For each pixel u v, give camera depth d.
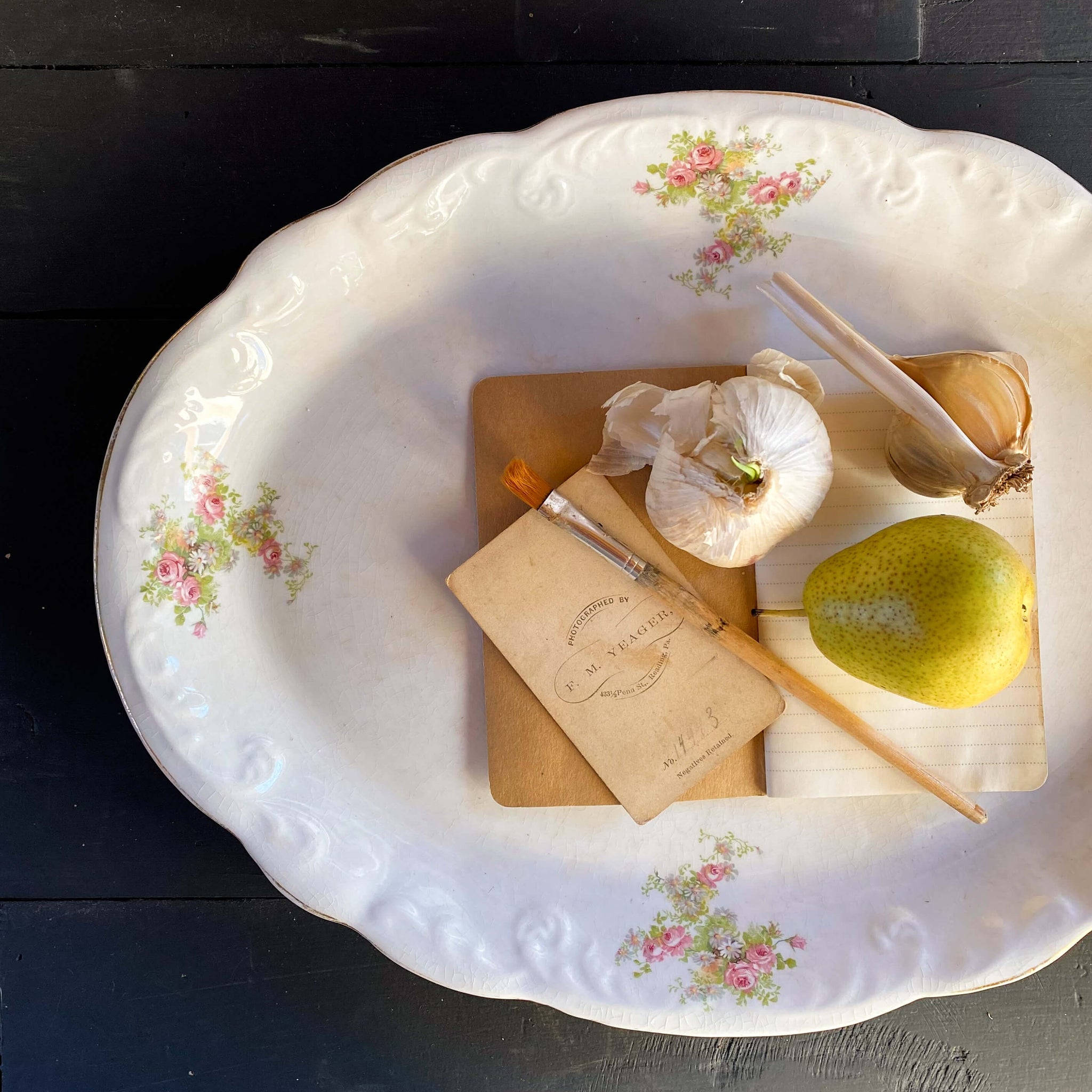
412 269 0.36
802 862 0.37
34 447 0.40
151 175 0.39
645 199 0.36
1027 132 0.39
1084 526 0.37
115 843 0.40
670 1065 0.40
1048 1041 0.40
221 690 0.37
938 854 0.37
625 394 0.36
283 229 0.35
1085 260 0.36
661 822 0.37
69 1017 0.41
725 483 0.33
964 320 0.37
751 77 0.39
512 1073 0.41
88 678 0.40
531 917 0.37
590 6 0.39
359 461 0.37
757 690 0.36
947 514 0.36
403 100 0.39
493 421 0.37
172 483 0.36
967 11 0.39
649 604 0.36
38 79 0.39
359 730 0.37
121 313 0.40
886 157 0.35
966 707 0.34
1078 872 0.36
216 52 0.39
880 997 0.36
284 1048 0.41
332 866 0.36
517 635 0.36
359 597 0.37
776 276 0.33
